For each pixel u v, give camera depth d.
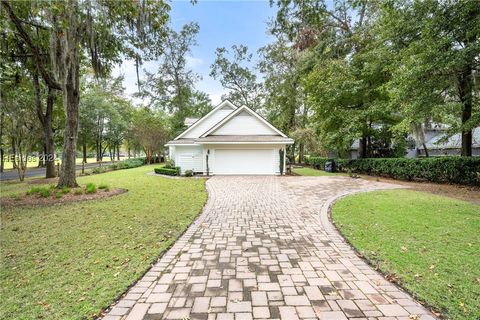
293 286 2.88
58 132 22.36
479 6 7.47
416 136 13.98
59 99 15.12
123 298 2.68
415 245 3.97
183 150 17.64
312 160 24.84
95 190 9.26
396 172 13.22
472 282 2.87
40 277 3.16
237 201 7.80
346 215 5.90
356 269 3.28
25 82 11.90
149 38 9.05
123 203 7.62
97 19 8.48
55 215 6.31
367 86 15.26
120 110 34.53
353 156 24.36
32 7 7.40
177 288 2.86
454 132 10.55
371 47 14.97
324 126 17.47
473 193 8.52
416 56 8.74
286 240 4.41
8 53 9.79
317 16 16.02
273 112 27.80
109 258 3.69
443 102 9.66
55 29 7.79
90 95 28.12
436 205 6.64
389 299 2.61
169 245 4.19
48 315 2.42
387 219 5.43
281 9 16.19
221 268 3.35
